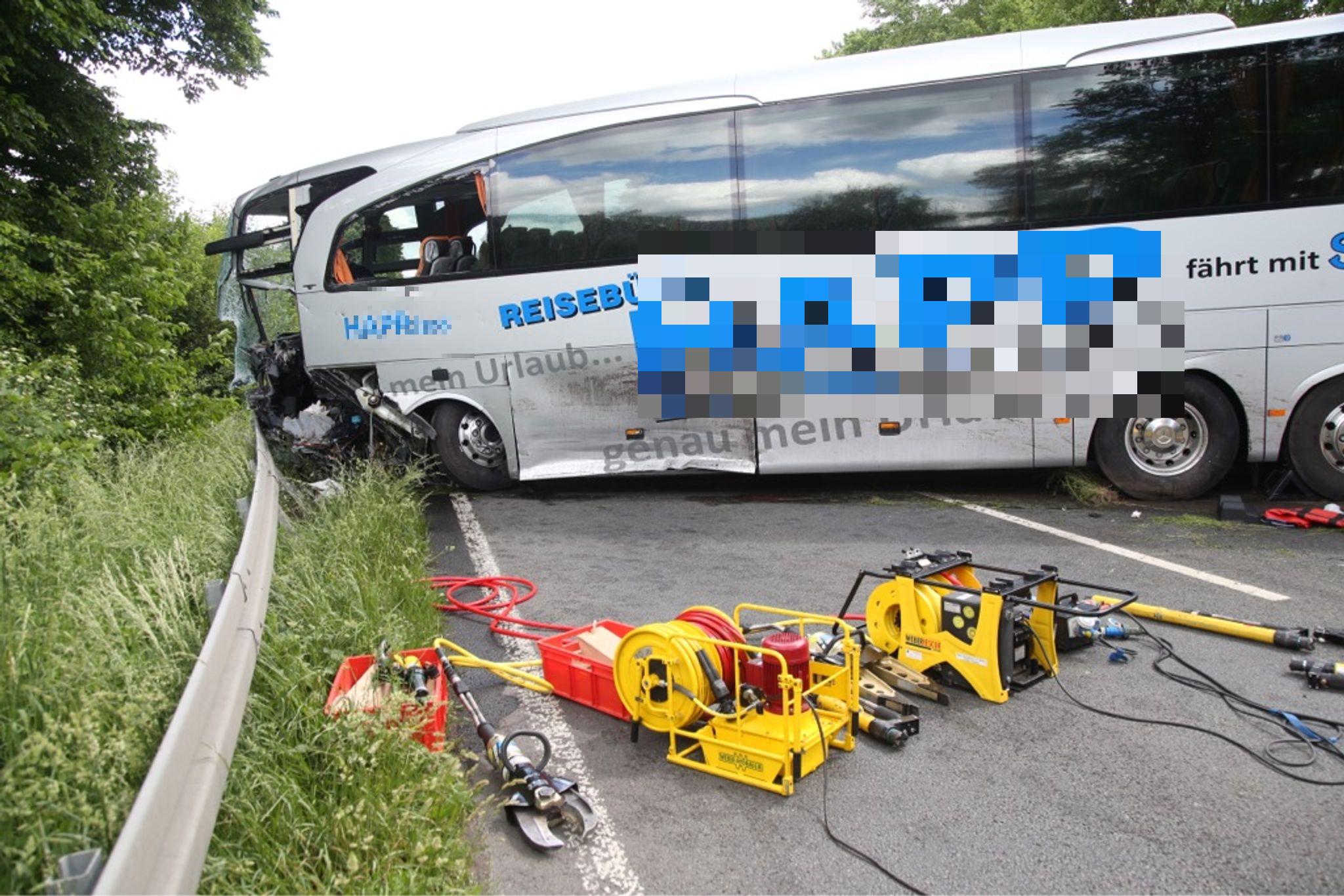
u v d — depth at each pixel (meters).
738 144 8.96
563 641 5.03
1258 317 8.08
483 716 4.29
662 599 6.43
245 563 4.45
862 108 8.71
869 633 5.01
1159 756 4.03
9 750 3.07
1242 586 6.19
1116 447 8.58
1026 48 8.45
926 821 3.59
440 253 9.87
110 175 11.85
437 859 3.15
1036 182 8.41
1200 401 8.34
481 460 10.28
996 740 4.22
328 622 4.90
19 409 6.81
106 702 3.19
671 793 3.86
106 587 4.28
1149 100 8.16
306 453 10.57
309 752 3.66
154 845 2.37
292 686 4.00
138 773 3.00
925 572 4.85
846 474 10.70
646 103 9.22
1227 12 15.67
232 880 2.95
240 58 13.33
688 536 8.17
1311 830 3.45
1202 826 3.50
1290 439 8.18
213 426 11.73
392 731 3.65
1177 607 5.84
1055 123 8.36
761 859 3.38
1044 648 4.87
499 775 3.99
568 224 9.41
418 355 9.95
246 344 11.92
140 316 10.49
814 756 3.93
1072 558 7.00
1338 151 7.86
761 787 3.84
